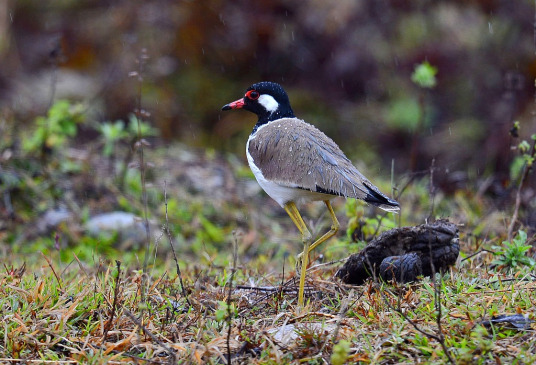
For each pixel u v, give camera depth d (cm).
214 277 980
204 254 1130
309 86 2136
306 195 852
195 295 843
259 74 2181
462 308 743
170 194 1458
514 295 765
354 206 1038
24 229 1306
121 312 775
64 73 2184
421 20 2100
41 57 2283
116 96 2053
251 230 1350
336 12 2142
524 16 1995
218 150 2042
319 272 948
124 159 1539
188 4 2153
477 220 1203
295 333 724
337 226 859
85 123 1878
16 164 1443
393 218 1134
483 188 1377
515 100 1798
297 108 2102
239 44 2164
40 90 2105
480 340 639
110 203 1397
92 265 1109
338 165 832
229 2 2166
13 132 1580
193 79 2148
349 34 2136
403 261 829
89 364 685
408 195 1421
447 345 676
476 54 2008
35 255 1202
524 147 1057
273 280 961
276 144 866
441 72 2002
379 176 1650
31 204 1377
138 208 1385
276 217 1438
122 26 2186
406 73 2044
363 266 858
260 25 2156
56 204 1377
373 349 684
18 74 2217
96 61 2214
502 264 880
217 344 699
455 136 1886
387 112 2031
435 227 848
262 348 701
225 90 2153
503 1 2025
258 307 823
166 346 702
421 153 1884
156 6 2170
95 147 1596
